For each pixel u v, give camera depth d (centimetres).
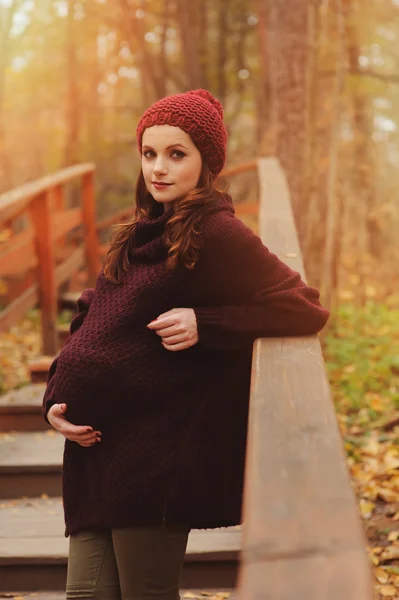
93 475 185
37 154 1919
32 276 828
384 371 608
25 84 1680
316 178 637
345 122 1081
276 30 645
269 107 1106
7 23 1330
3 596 298
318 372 158
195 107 189
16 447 397
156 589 181
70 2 1405
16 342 755
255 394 145
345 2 873
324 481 106
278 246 286
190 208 183
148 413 182
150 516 178
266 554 87
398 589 308
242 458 184
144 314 183
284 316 183
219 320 180
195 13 1424
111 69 1588
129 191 1595
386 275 962
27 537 317
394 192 1372
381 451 473
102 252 832
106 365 181
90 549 188
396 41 1184
